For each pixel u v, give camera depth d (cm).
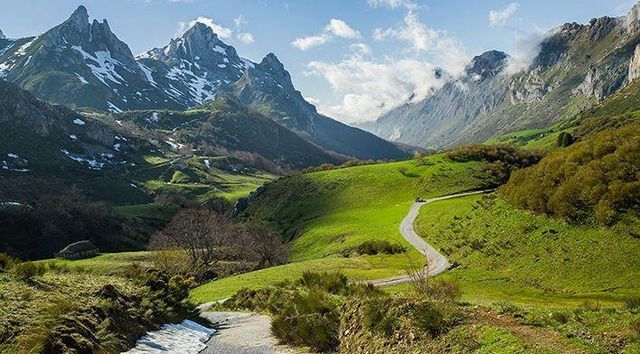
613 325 1309
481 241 4925
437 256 5519
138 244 12744
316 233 9888
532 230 4353
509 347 1218
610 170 4100
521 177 5428
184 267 7056
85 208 13200
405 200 11569
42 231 11575
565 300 3138
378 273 5178
